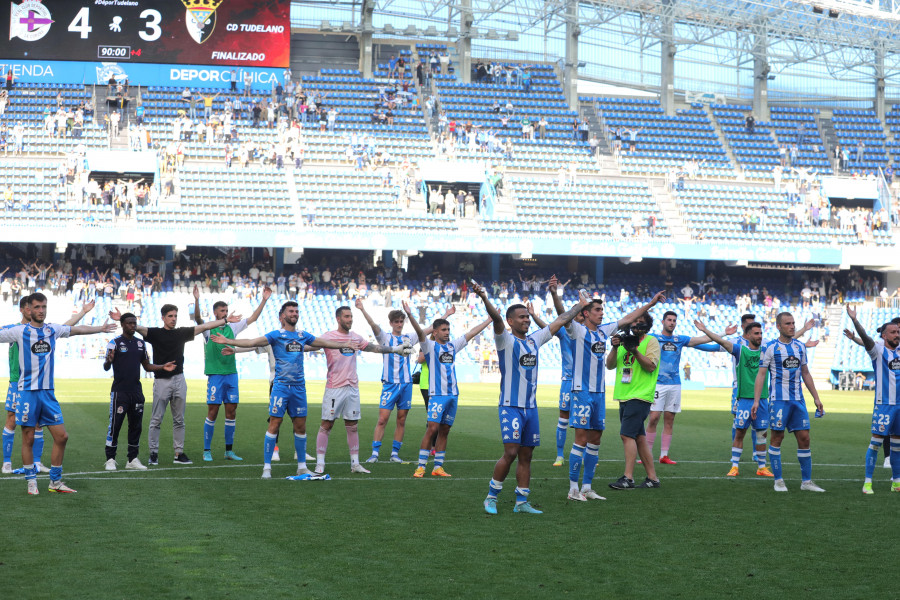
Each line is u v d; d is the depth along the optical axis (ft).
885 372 33.06
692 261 146.61
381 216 128.98
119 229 116.06
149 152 126.11
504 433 27.84
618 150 148.25
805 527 26.91
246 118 139.74
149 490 31.40
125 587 19.44
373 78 152.56
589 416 30.94
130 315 36.01
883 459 44.55
